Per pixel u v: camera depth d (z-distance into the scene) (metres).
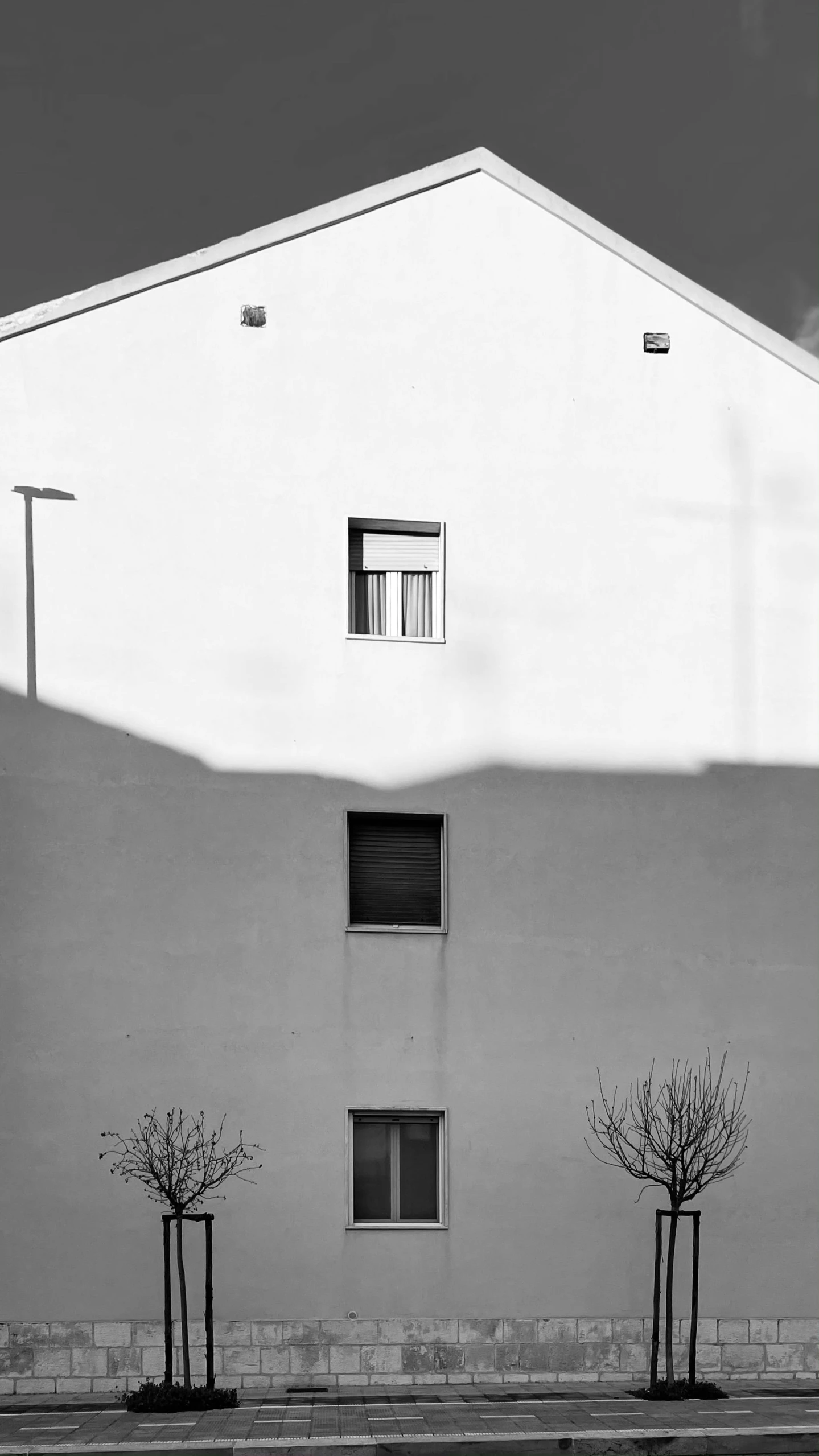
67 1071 16.88
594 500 18.81
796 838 18.61
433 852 18.08
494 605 18.44
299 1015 17.33
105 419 18.05
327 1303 16.80
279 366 18.44
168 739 17.62
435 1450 13.52
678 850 18.33
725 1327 17.38
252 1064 17.16
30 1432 14.05
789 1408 15.41
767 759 18.69
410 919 17.89
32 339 18.06
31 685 17.50
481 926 17.80
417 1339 16.83
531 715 18.30
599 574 18.69
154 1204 16.73
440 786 18.00
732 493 19.11
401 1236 17.03
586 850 18.16
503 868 17.95
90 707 17.55
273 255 18.64
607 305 19.22
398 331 18.73
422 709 18.11
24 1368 16.31
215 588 17.95
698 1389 16.16
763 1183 17.78
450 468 18.59
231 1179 16.88
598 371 19.08
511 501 18.66
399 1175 17.41
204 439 18.19
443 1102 17.38
